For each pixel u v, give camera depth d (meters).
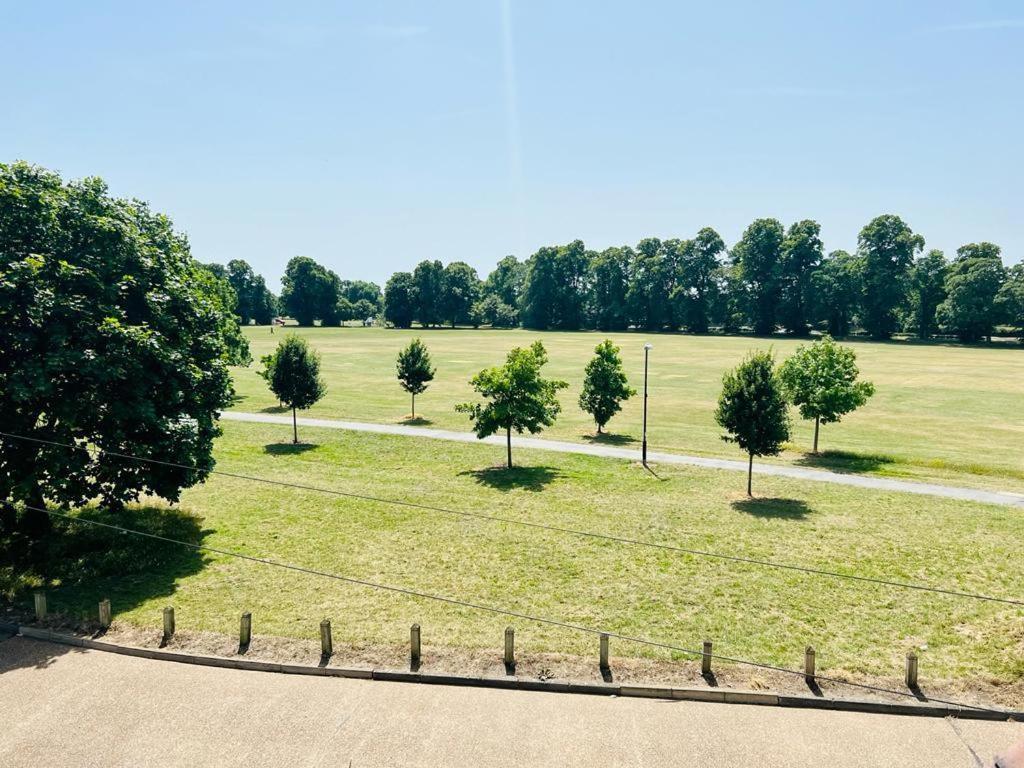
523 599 17.91
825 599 17.91
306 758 11.43
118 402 19.44
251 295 182.25
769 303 143.12
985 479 30.91
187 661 14.63
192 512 25.06
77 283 19.41
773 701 13.27
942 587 18.62
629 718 12.72
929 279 135.38
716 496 27.75
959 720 12.74
